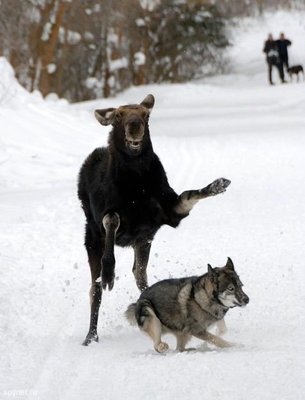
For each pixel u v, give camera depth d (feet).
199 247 48.49
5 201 65.57
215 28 226.38
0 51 153.38
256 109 146.61
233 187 67.87
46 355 30.60
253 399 23.31
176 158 85.66
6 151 86.43
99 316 36.60
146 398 24.43
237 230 52.34
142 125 33.19
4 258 46.47
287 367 26.00
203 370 26.61
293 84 188.96
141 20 205.05
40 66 158.81
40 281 42.24
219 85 215.31
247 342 30.78
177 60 223.30
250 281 40.19
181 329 31.58
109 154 34.53
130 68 208.85
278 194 63.62
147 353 30.66
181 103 175.94
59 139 95.14
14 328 34.47
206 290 31.09
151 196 34.22
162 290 32.07
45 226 55.26
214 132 110.83
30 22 155.74
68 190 70.23
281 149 88.48
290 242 48.21
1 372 28.60
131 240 35.27
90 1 173.78
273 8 305.32
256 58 255.70
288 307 35.32
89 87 193.88
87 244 36.35
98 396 25.21
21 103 105.81
